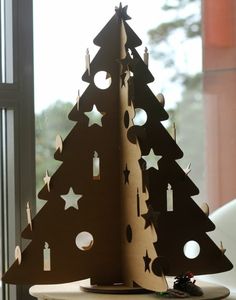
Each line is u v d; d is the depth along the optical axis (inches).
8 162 49.8
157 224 41.9
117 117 42.9
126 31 42.4
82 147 42.3
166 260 39.0
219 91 58.8
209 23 59.2
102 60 42.8
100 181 42.6
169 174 42.7
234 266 48.3
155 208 42.3
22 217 49.5
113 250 42.8
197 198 58.7
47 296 40.6
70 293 41.4
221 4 58.6
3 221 49.9
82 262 42.3
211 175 58.8
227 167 58.4
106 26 42.9
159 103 42.6
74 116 42.3
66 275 41.9
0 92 48.6
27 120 49.6
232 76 58.2
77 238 43.9
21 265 41.3
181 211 42.8
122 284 42.5
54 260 41.8
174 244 42.5
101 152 42.7
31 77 49.8
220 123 58.7
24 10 49.6
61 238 41.9
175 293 40.0
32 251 41.5
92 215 42.5
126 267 42.2
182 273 42.0
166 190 42.5
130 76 41.4
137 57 42.4
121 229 42.8
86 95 42.4
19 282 41.2
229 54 58.3
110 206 42.8
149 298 39.7
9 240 49.6
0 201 49.9
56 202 41.9
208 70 59.3
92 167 42.4
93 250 42.5
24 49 49.6
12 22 49.2
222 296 40.7
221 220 50.1
